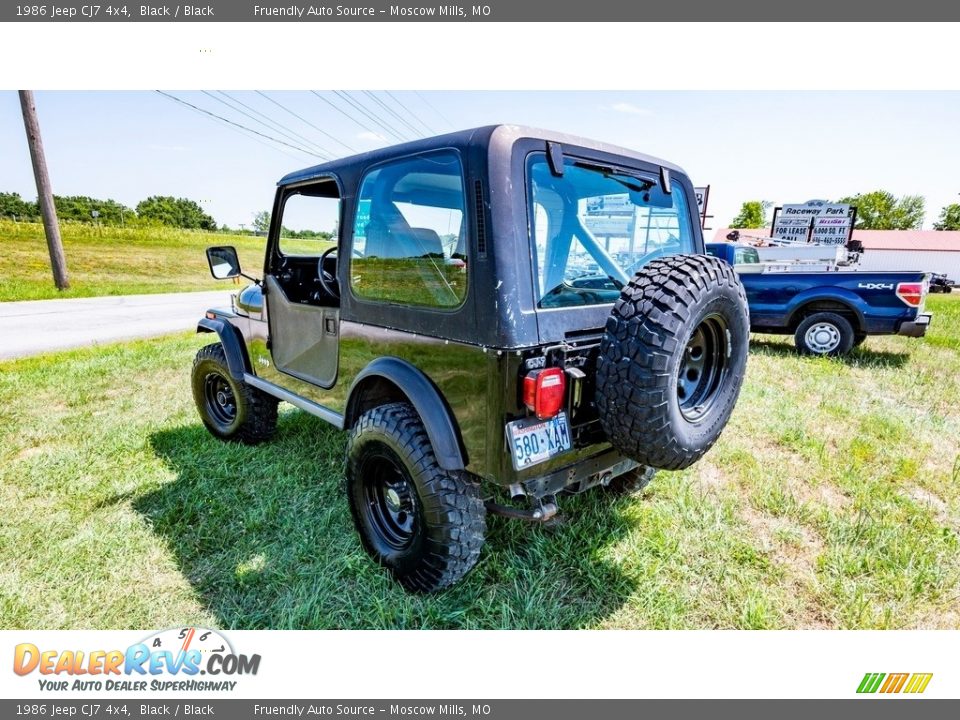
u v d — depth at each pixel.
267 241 3.31
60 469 3.48
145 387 5.40
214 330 3.75
